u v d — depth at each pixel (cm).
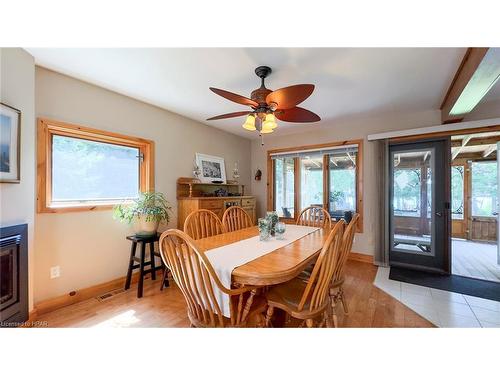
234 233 229
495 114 278
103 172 260
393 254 342
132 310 210
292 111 205
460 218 539
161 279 285
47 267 209
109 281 254
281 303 145
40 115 205
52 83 212
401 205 338
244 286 132
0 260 161
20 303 174
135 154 290
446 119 289
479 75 177
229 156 438
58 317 198
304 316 135
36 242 203
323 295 140
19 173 173
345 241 167
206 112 328
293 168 450
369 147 360
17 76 174
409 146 329
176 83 237
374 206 346
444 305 219
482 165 520
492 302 225
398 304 221
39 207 204
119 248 264
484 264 344
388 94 262
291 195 454
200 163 371
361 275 300
